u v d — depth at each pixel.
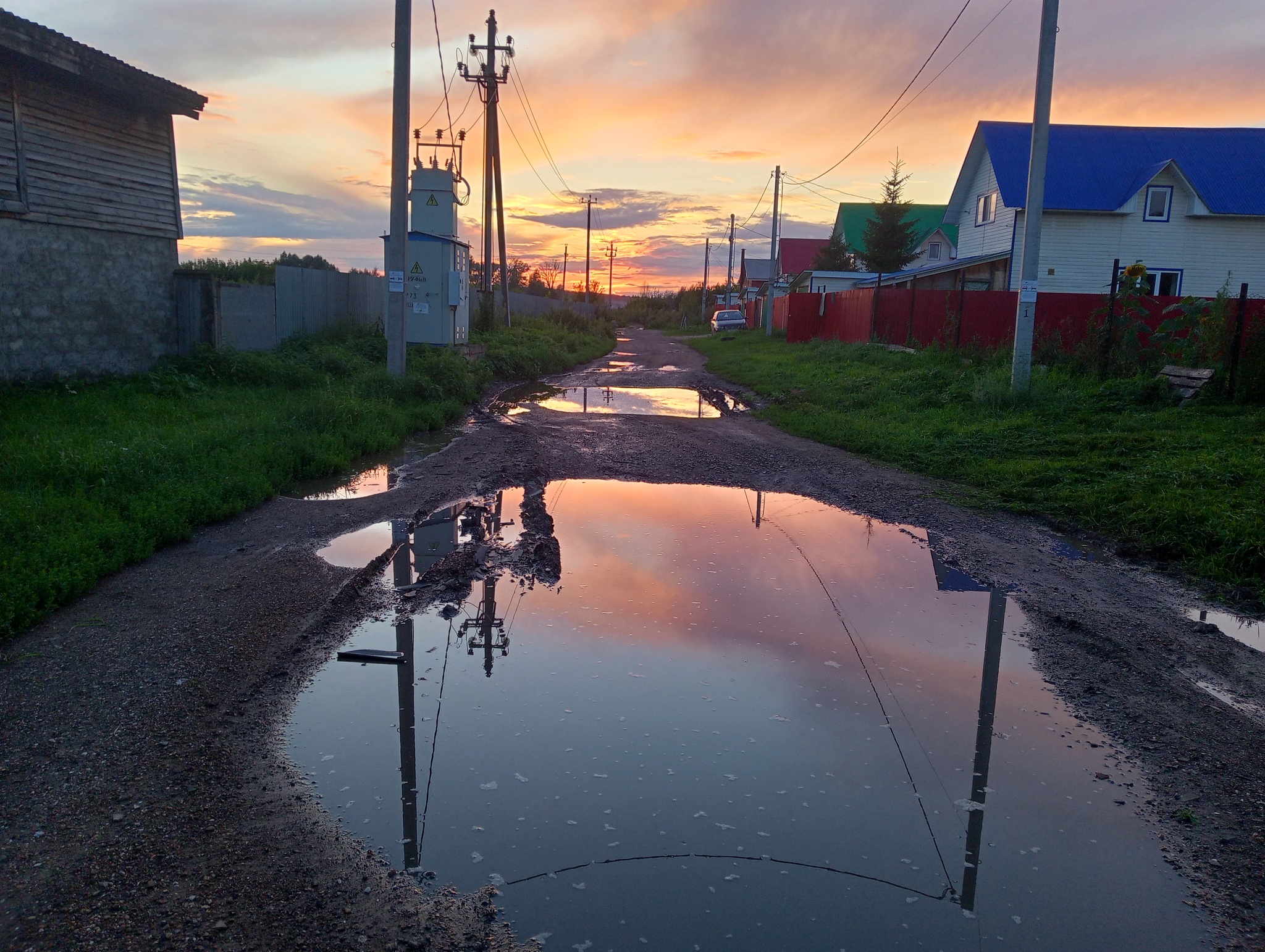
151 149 13.58
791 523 7.91
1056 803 3.51
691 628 5.32
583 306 65.69
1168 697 4.41
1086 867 3.12
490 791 3.51
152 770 3.46
